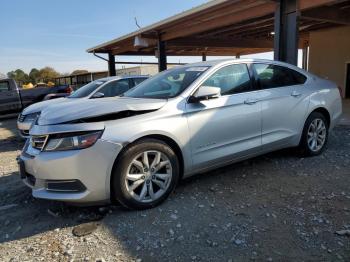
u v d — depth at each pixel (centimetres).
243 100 429
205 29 1189
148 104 367
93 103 389
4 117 1630
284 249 275
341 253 266
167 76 461
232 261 263
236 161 441
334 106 552
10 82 1491
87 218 349
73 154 327
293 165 488
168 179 373
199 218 336
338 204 352
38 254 288
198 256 272
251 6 961
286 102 475
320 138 536
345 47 1556
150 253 280
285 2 866
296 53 858
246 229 310
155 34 1433
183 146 380
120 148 337
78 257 280
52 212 370
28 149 370
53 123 346
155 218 341
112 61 1934
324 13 993
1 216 370
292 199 371
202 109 393
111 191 346
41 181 343
